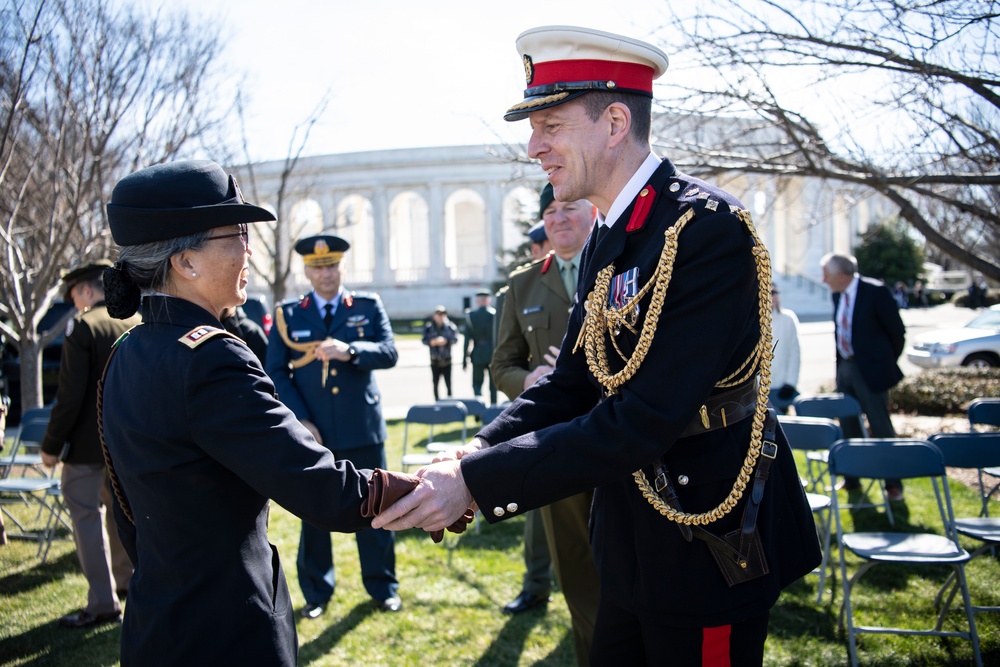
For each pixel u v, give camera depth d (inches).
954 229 265.0
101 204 309.9
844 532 200.5
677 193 69.2
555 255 141.3
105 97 306.2
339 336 168.1
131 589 62.2
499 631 150.9
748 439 69.4
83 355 155.6
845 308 242.1
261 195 876.0
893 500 226.4
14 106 247.9
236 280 66.2
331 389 164.2
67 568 197.9
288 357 169.2
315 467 60.2
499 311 156.4
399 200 1827.0
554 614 158.6
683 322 64.4
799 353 259.9
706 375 63.5
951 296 1471.5
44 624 161.2
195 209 62.2
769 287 67.9
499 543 208.4
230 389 59.5
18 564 201.5
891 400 390.9
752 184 270.8
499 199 1563.7
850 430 244.1
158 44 328.2
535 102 70.6
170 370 59.7
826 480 253.9
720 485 68.4
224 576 60.6
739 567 67.2
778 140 218.7
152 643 58.5
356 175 1574.8
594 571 121.1
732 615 67.4
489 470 65.4
